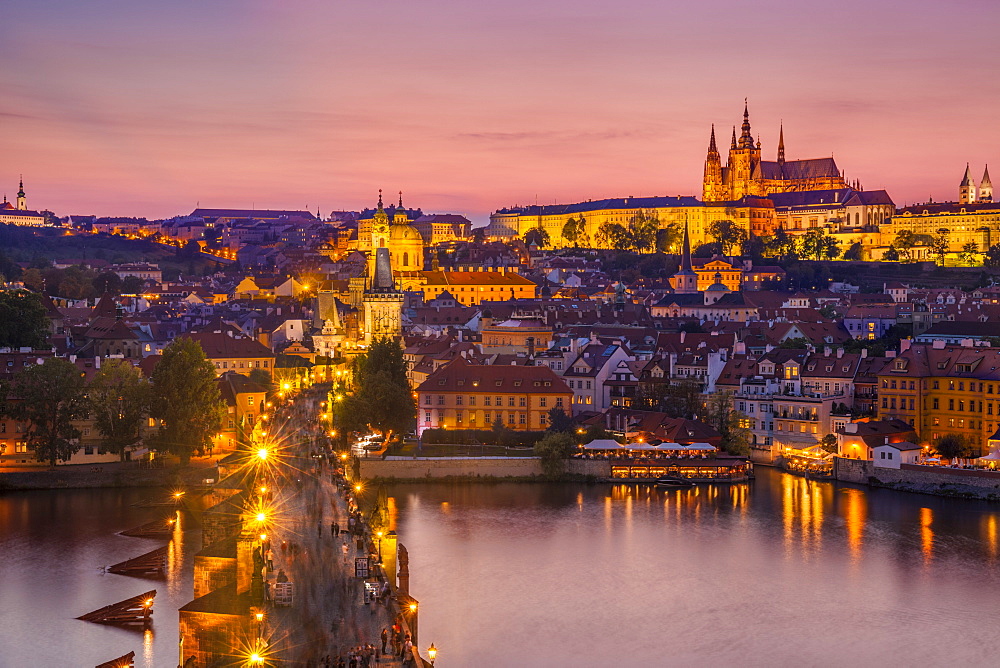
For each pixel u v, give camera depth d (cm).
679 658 16938
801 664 16838
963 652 17362
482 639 17400
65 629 17262
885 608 19188
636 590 19900
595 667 16550
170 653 16350
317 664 12344
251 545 16062
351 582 15112
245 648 13075
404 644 12938
